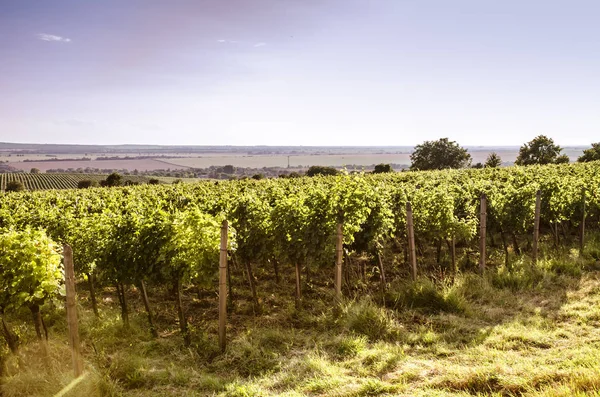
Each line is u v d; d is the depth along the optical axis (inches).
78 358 249.1
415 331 315.9
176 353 302.4
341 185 426.9
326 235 389.1
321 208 400.8
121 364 273.0
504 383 218.8
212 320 379.6
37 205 746.8
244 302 428.8
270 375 260.7
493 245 634.8
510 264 476.4
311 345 301.3
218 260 328.5
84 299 445.4
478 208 597.0
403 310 359.6
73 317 247.0
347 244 426.9
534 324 312.0
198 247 319.3
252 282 406.6
